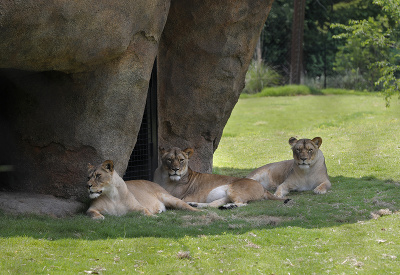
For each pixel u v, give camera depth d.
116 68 10.09
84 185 10.52
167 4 10.49
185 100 13.42
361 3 46.34
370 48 42.25
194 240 8.38
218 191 12.03
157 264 7.30
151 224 9.41
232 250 7.93
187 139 13.84
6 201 9.86
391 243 8.18
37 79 10.43
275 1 48.22
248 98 40.28
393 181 13.62
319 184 13.48
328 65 47.50
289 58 47.97
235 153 20.41
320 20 47.81
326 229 9.09
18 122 10.75
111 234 8.59
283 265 7.34
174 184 12.30
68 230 8.76
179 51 13.14
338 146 19.59
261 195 12.05
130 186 10.72
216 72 13.23
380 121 24.31
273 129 26.22
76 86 10.20
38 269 6.87
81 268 7.02
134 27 9.60
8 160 10.93
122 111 10.45
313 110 31.64
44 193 10.59
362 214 10.08
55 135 10.44
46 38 8.20
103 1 8.57
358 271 7.07
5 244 7.73
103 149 10.47
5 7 7.32
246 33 13.08
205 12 12.62
